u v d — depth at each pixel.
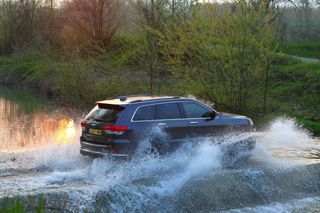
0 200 9.55
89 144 12.54
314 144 17.83
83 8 38.31
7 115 24.53
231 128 13.78
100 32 38.19
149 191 11.16
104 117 12.42
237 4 22.09
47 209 9.71
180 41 23.16
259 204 12.16
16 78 39.56
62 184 11.27
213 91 23.23
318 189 13.44
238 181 12.48
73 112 26.03
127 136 12.11
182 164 12.80
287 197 12.72
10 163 13.50
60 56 35.56
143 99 12.77
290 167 13.67
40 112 25.86
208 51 22.58
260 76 22.94
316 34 38.97
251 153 14.45
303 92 25.39
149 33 26.67
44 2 45.19
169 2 27.77
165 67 26.92
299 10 38.81
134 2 34.66
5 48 48.16
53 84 33.41
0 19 47.91
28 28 45.94
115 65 30.86
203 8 22.89
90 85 27.45
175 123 12.82
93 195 10.44
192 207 11.27
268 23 22.23
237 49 22.09
